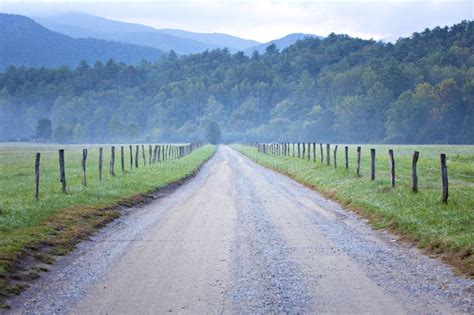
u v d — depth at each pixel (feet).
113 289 33.53
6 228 49.01
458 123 490.08
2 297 31.89
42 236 47.34
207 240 49.01
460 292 31.99
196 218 62.69
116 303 30.68
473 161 150.00
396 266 38.86
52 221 54.65
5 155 227.61
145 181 101.24
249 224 58.03
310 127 594.24
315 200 80.74
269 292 32.40
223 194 89.86
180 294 32.22
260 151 306.96
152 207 74.08
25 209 59.16
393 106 510.17
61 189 80.07
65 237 48.52
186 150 279.69
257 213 66.69
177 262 40.47
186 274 36.86
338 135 572.92
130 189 86.38
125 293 32.60
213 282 34.78
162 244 47.37
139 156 222.07
